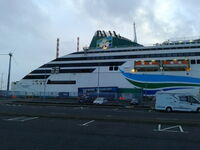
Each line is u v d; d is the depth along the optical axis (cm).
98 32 9900
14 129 1062
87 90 7175
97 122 1373
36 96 7094
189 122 1321
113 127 1185
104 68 7238
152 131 1078
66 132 1008
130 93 6066
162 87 6462
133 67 6888
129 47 7200
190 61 6312
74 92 7256
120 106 3531
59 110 2356
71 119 1493
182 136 960
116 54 7244
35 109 2425
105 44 8994
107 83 7062
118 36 10031
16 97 6912
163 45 6800
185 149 727
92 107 3116
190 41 6731
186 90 6197
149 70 6750
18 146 730
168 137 934
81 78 7400
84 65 7519
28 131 1013
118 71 7044
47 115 1599
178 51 6494
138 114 2027
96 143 797
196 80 6153
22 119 1448
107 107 3166
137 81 6750
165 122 1330
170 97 2573
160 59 6600
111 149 713
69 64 7706
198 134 1013
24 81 8106
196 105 2508
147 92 6581
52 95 7362
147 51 6869
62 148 715
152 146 764
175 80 6381
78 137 900
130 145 774
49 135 928
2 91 7212
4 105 3156
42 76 7912
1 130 1031
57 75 7712
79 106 3281
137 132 1045
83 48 7831
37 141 811
